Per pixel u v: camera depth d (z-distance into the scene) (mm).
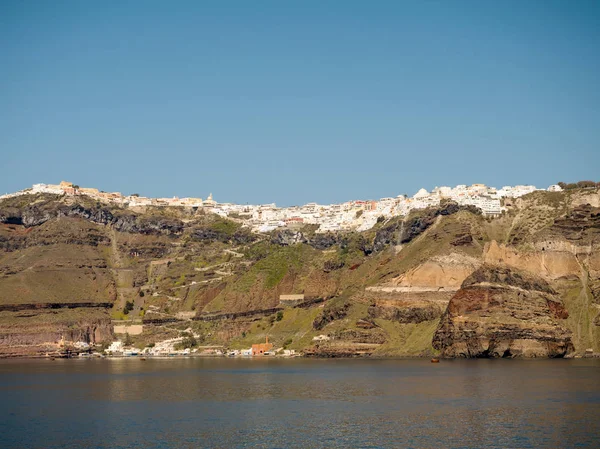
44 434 163000
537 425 160875
